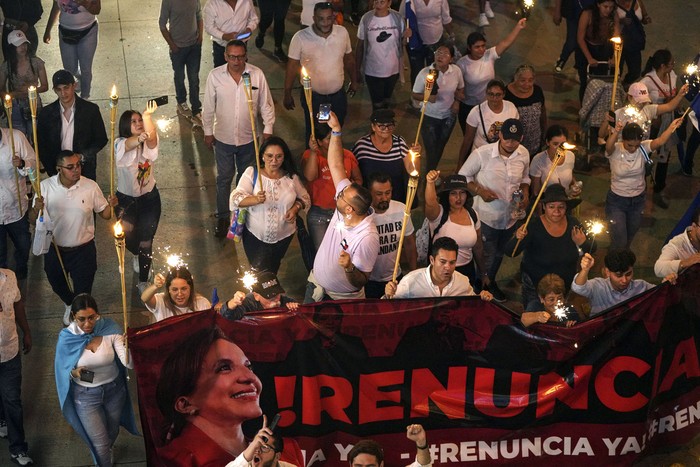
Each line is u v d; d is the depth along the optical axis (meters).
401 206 16.95
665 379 14.98
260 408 14.08
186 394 13.71
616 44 19.92
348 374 14.20
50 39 27.03
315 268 16.50
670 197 22.09
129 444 16.33
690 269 14.35
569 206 17.17
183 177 22.44
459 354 14.28
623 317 14.31
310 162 17.95
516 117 20.09
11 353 15.37
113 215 18.27
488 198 18.38
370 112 24.75
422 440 13.27
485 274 18.69
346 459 14.70
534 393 14.48
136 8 29.03
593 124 22.22
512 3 29.38
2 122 22.47
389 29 22.44
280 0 25.81
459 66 21.73
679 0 29.95
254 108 20.12
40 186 17.41
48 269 17.73
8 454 16.19
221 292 19.41
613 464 14.98
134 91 25.31
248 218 17.86
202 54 27.02
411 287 15.62
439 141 21.62
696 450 16.08
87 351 14.69
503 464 14.87
